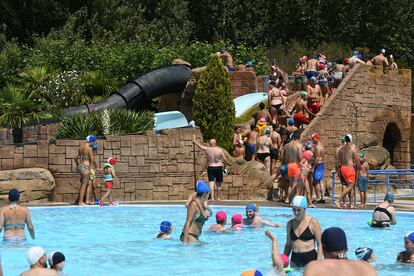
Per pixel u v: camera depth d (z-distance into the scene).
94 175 23.17
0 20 53.41
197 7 62.31
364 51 51.88
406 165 36.06
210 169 24.17
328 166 30.45
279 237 15.65
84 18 54.81
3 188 22.42
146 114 28.30
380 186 29.73
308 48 59.03
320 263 6.64
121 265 12.43
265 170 25.61
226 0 61.22
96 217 19.73
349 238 15.70
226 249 14.07
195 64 41.91
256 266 12.23
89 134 26.03
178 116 30.39
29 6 54.59
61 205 22.50
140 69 40.19
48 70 35.94
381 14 60.81
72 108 31.47
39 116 29.78
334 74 33.47
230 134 29.41
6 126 29.64
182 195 25.25
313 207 21.56
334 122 31.05
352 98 32.31
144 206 22.34
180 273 11.70
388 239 15.55
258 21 61.88
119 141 24.58
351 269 6.57
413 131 41.22
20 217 14.98
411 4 61.91
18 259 12.99
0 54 45.50
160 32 56.09
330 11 62.03
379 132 34.00
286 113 29.92
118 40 52.94
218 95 29.20
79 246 14.56
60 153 23.70
